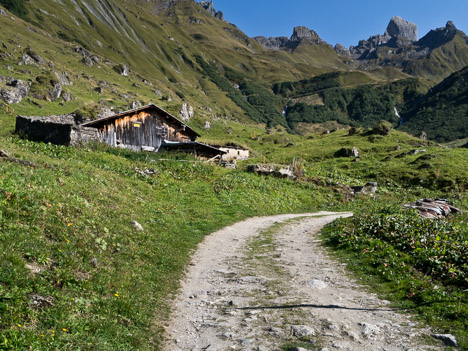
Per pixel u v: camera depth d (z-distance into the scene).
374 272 12.02
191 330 8.06
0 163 12.77
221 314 8.95
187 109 163.38
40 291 6.86
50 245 8.73
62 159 22.77
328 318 8.34
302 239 19.20
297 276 12.08
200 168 37.19
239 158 83.19
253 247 17.23
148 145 47.75
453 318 7.94
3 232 8.12
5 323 5.59
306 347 6.88
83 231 10.63
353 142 103.56
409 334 7.36
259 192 34.81
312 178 47.47
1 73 111.38
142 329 7.64
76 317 6.75
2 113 82.44
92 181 17.42
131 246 12.24
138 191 21.97
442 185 60.81
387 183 65.25
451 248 12.88
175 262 13.41
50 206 10.62
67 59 194.62
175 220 19.72
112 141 44.28
